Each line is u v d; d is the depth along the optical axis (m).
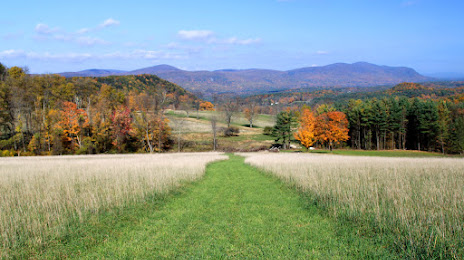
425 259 5.72
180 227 8.42
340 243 6.93
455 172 15.56
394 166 19.31
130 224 8.69
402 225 7.29
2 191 11.88
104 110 62.91
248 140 78.94
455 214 7.61
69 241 7.21
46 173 17.05
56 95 69.81
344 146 83.44
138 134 64.31
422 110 71.31
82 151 56.50
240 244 7.05
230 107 102.56
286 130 71.94
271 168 21.47
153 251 6.68
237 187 15.28
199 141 74.38
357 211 8.88
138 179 14.77
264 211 10.16
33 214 8.73
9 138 57.47
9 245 6.69
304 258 6.15
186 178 17.17
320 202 10.88
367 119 76.25
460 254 5.68
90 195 10.86
